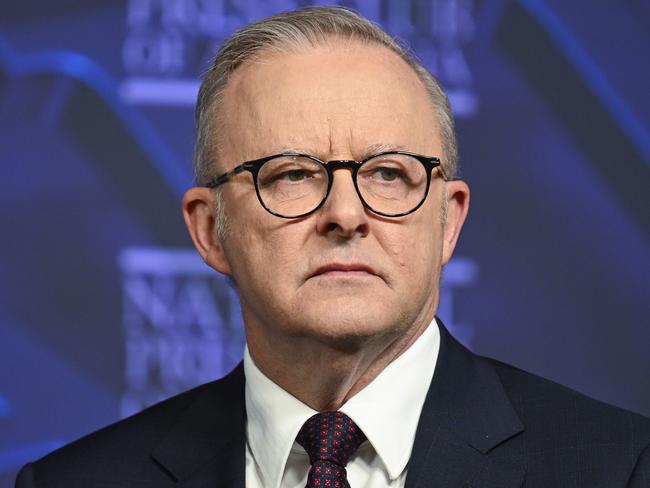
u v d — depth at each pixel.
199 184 4.71
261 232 4.26
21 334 8.02
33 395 7.98
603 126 8.26
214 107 4.57
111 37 8.23
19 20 8.20
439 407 4.46
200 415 4.84
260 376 4.56
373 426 4.36
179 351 8.05
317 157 4.21
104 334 8.05
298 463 4.47
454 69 8.23
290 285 4.18
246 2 8.23
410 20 8.18
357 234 4.16
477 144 8.21
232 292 8.10
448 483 4.27
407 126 4.32
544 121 8.24
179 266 8.11
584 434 4.37
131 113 8.19
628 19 8.33
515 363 8.14
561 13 8.32
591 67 8.28
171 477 4.66
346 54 4.40
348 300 4.12
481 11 8.25
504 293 8.16
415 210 4.24
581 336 8.16
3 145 8.11
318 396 4.43
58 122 8.16
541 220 8.20
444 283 8.13
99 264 8.09
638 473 4.20
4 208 8.08
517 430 4.42
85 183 8.14
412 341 4.47
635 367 8.16
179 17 8.23
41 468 4.85
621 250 8.20
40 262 8.06
